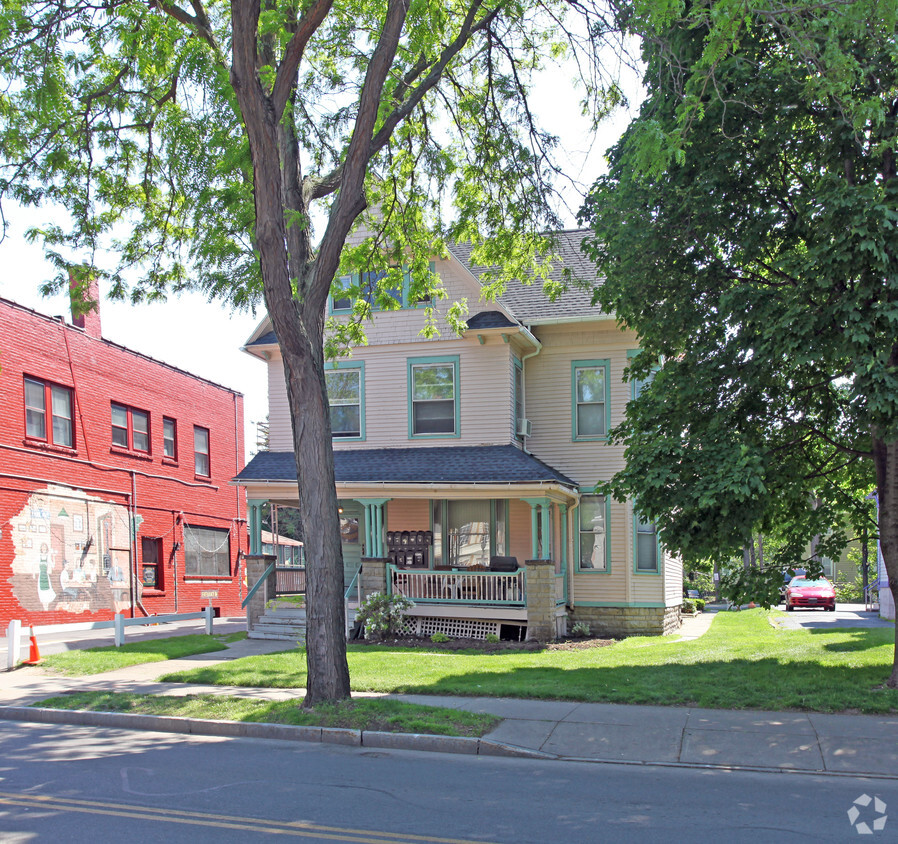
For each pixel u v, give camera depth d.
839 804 6.77
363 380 21.34
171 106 13.73
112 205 14.34
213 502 29.52
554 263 22.41
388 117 11.68
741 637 17.73
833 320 10.03
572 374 21.31
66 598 21.30
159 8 12.34
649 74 12.07
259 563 19.27
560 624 19.83
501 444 20.22
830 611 28.95
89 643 17.39
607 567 20.78
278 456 21.09
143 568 25.14
